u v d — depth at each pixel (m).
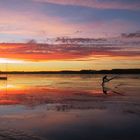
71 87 65.38
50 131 18.11
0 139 15.48
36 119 22.09
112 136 17.28
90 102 34.19
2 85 79.69
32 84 84.50
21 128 18.52
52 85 76.31
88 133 17.86
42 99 38.09
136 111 26.20
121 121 21.53
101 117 23.25
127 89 55.16
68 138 16.69
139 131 18.47
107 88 58.88
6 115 24.05
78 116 23.67
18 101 35.72
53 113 25.17
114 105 30.88
